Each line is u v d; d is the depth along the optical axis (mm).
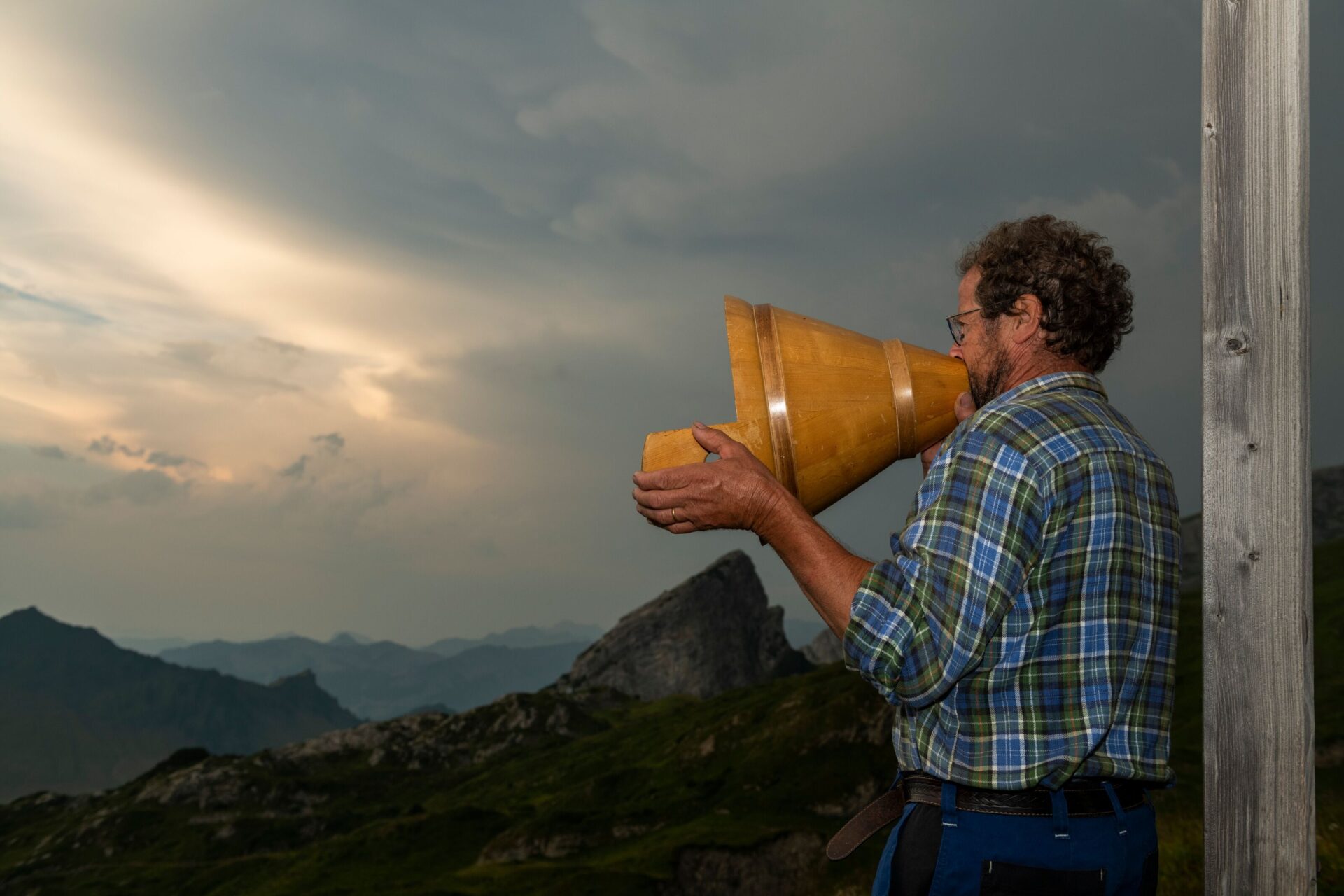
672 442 3008
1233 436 3008
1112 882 2449
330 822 92875
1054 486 2420
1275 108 3029
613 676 167125
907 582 2389
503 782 90688
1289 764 2861
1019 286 2793
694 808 47719
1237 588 2959
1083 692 2402
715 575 185250
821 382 3049
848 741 50562
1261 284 3012
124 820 95562
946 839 2490
